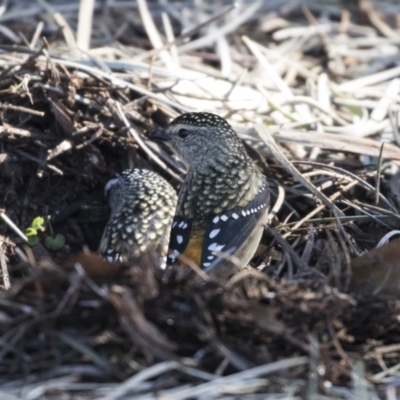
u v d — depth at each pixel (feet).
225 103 40.55
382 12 51.65
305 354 26.50
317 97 43.16
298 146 39.27
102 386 25.52
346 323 27.73
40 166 36.01
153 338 25.26
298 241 33.81
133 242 33.50
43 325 25.88
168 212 34.58
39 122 37.32
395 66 47.96
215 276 28.09
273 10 51.19
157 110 39.06
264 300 27.14
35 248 34.91
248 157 35.24
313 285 28.40
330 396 25.95
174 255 31.30
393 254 29.53
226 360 26.04
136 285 26.18
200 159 34.96
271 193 37.01
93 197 37.35
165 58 43.39
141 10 46.29
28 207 36.24
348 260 28.86
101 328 26.27
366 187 35.70
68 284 26.43
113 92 38.29
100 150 37.91
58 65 37.86
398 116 41.50
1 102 36.63
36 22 46.73
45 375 25.59
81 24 44.75
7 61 39.09
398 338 28.32
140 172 36.09
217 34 47.03
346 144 37.96
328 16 51.62
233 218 32.65
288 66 46.50
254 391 25.59
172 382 25.62
